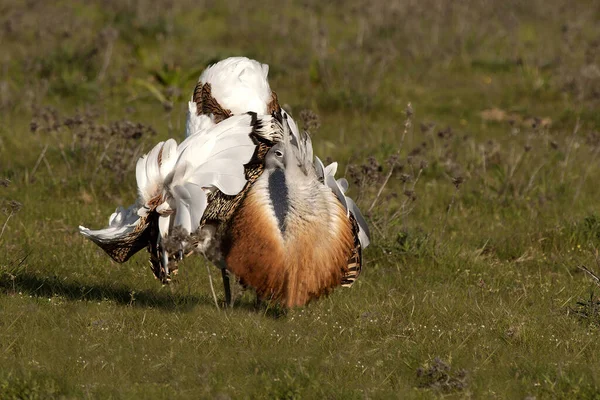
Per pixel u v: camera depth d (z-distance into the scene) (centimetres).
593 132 4197
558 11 7406
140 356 2125
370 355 2178
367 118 4859
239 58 2820
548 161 4038
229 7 7294
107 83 5147
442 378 2012
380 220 3166
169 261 2206
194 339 2225
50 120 4031
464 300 2616
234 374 2042
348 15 7050
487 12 7094
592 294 2547
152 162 2208
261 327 2294
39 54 5369
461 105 5184
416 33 6312
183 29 6475
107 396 1884
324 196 2152
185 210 2127
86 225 3209
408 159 3488
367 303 2559
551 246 3234
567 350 2248
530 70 5628
